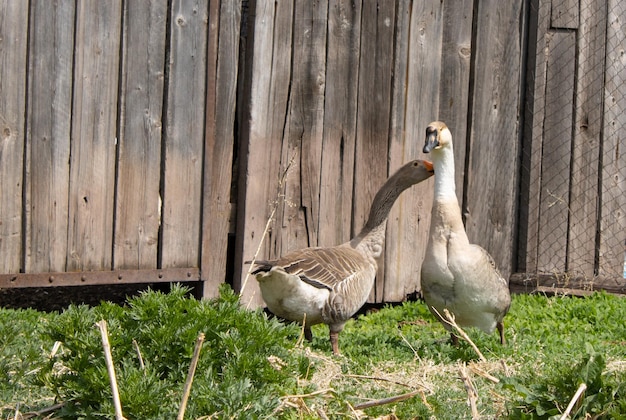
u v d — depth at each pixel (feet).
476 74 36.52
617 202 39.78
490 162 37.24
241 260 31.94
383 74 34.47
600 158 39.58
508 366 23.58
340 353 25.04
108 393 16.47
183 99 30.60
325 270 24.70
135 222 30.01
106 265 29.58
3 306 31.14
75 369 17.21
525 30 38.70
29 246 28.07
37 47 27.76
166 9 30.07
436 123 26.84
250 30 31.73
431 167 27.43
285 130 32.58
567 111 39.17
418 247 35.99
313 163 33.22
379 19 34.22
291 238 32.99
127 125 29.60
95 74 28.86
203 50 30.91
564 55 38.99
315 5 32.83
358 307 25.89
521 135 39.01
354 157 34.09
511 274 38.99
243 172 31.94
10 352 19.70
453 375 22.44
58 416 17.21
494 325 27.53
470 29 36.42
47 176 28.25
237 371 17.52
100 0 28.76
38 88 27.89
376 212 27.53
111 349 17.48
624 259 39.99
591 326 31.81
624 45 39.45
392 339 26.81
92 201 29.12
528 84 38.81
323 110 33.30
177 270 30.91
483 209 37.27
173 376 17.75
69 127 28.53
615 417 17.21
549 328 30.71
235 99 31.96
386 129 34.71
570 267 39.47
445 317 27.35
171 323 18.02
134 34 29.50
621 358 25.64
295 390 18.54
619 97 39.55
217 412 16.51
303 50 32.73
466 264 26.30
